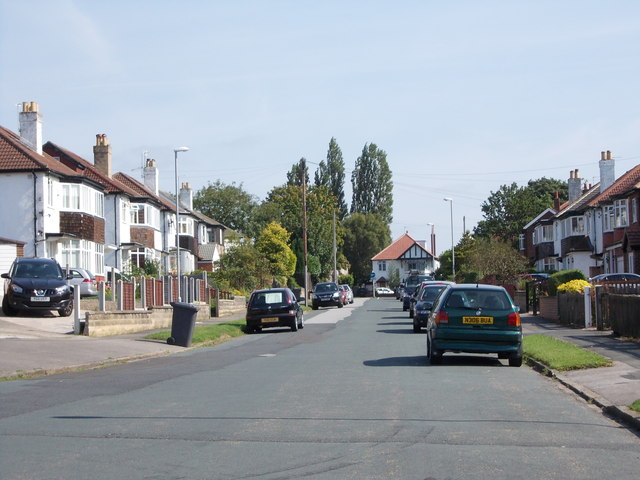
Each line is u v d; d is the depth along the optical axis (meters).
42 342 22.19
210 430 9.96
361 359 19.75
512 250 63.97
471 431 9.85
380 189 123.88
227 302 47.00
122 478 7.51
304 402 12.31
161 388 14.34
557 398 12.85
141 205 62.69
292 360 19.88
